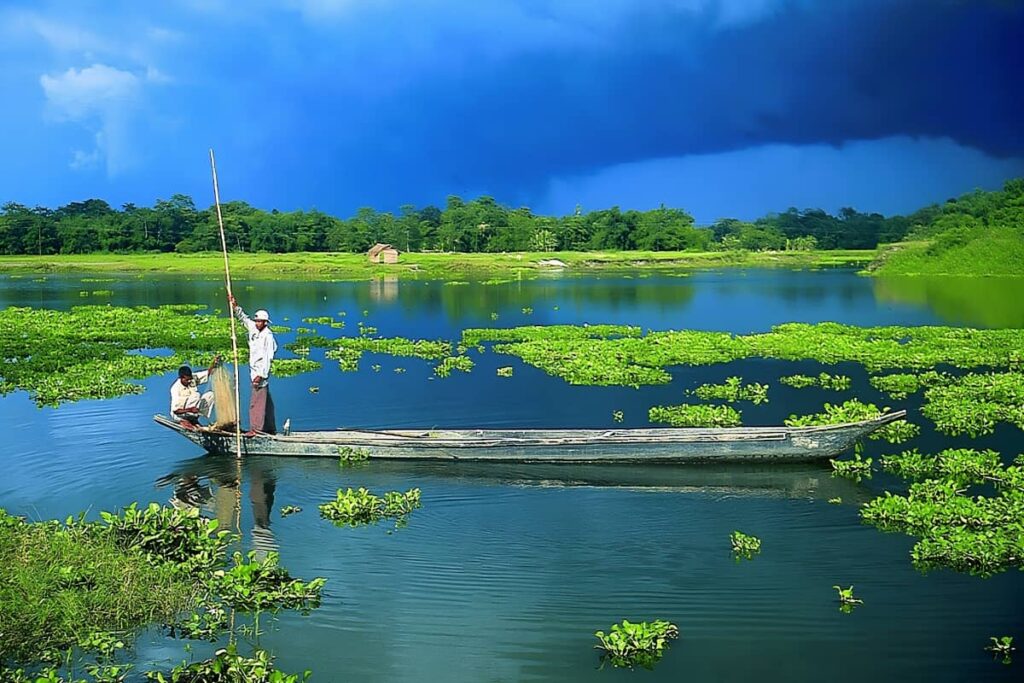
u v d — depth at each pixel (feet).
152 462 57.06
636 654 32.81
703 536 44.39
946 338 117.70
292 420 70.18
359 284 275.39
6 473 54.70
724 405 76.23
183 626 34.68
